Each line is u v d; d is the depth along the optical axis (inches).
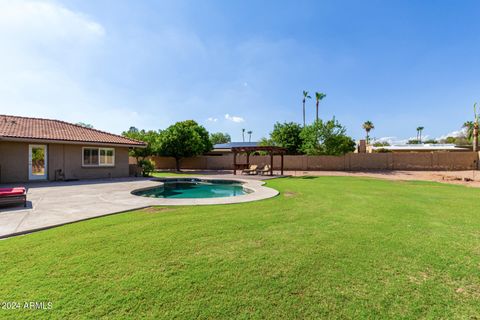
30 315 92.0
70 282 116.4
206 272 128.4
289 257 149.3
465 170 968.3
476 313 96.5
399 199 362.0
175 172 1021.2
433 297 107.8
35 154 595.2
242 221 233.0
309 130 1115.9
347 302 103.4
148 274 125.3
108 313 93.8
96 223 222.1
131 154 1079.6
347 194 410.6
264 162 1191.6
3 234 181.8
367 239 183.5
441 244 173.6
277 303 102.0
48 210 269.6
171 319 90.9
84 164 634.8
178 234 191.5
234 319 91.4
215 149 1736.0
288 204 320.2
